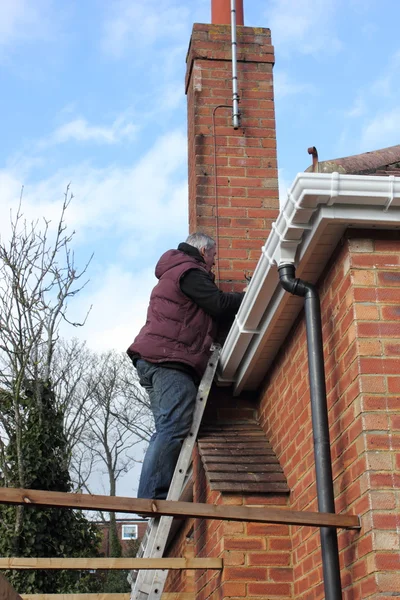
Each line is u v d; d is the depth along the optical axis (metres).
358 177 3.73
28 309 11.93
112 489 26.55
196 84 6.85
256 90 6.92
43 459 11.53
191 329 5.21
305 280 4.40
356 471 3.71
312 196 3.74
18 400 11.43
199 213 6.42
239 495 4.96
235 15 7.05
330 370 4.18
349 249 3.92
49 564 4.31
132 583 5.23
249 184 6.57
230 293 5.29
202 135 6.68
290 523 3.62
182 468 4.96
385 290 3.87
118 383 27.75
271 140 6.75
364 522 3.57
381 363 3.74
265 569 4.77
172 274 5.30
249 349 5.29
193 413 5.16
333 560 3.70
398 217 3.85
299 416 4.75
